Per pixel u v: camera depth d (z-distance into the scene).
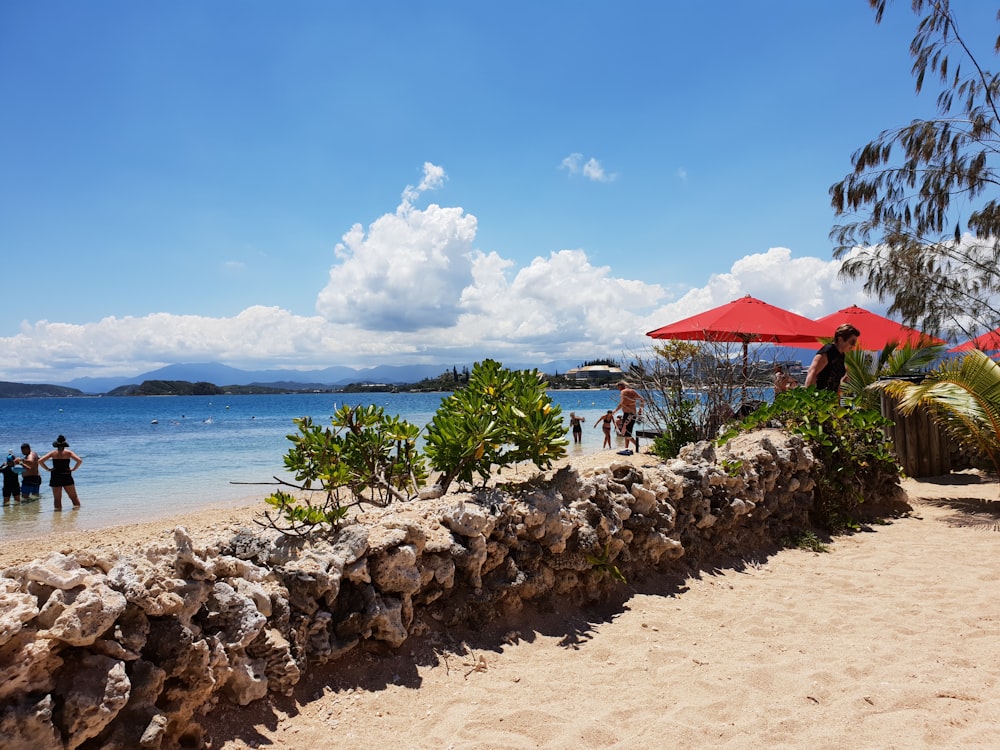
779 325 9.38
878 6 10.64
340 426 5.09
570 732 2.73
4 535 9.14
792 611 4.30
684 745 2.66
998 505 7.41
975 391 7.45
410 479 5.24
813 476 6.59
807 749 2.63
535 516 3.95
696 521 5.27
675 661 3.48
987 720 2.84
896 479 7.42
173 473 16.34
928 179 10.72
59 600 2.12
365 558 3.24
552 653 3.59
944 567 5.29
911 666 3.42
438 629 3.53
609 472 4.95
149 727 2.21
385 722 2.79
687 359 9.23
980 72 10.32
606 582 4.35
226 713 2.60
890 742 2.68
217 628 2.65
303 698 2.85
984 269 11.02
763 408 7.75
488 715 2.86
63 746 2.01
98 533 9.00
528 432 4.51
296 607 3.00
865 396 9.89
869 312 12.30
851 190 11.36
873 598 4.57
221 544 3.18
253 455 20.80
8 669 1.92
